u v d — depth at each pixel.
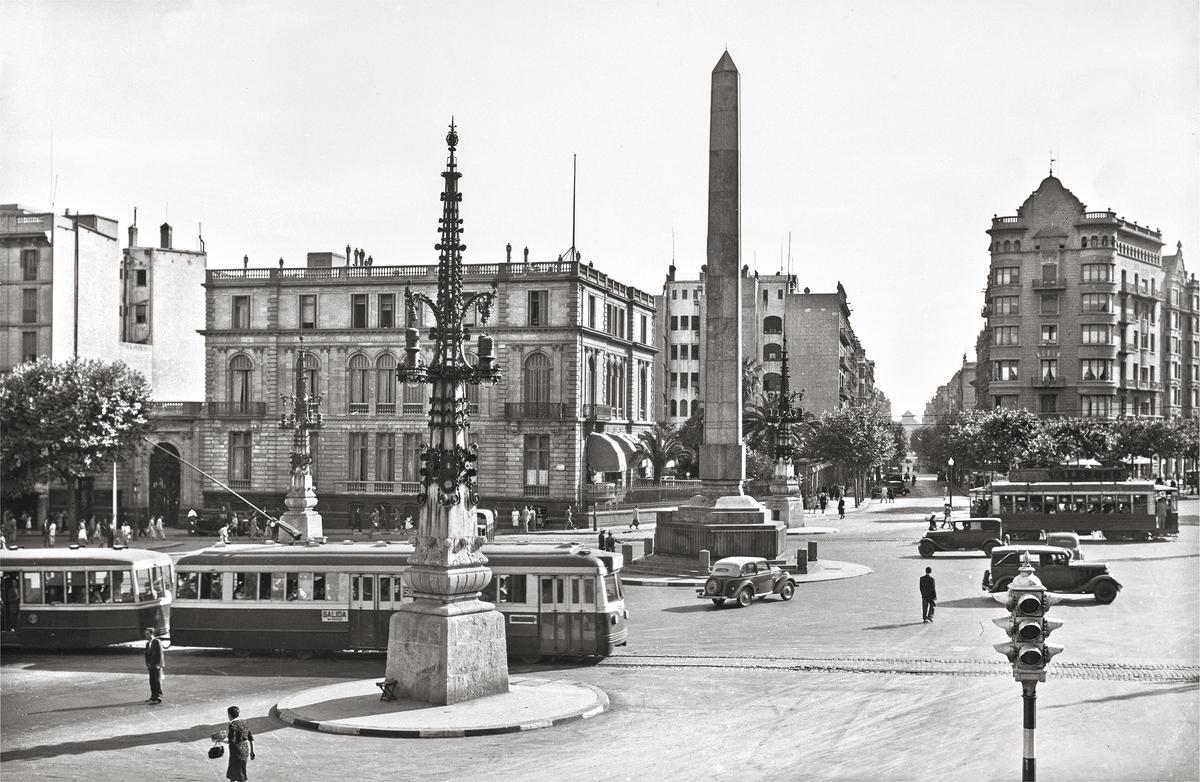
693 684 25.73
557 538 66.69
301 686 26.38
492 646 23.97
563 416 76.19
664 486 84.25
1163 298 124.00
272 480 79.81
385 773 18.58
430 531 23.56
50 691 25.94
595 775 18.41
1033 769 14.88
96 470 71.19
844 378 144.00
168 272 95.75
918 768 18.62
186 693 25.59
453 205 24.02
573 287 76.69
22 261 82.19
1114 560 51.28
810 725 21.69
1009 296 114.12
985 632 32.53
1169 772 18.20
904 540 65.56
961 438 104.12
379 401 78.69
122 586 31.67
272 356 80.38
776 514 72.19
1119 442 101.12
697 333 134.12
